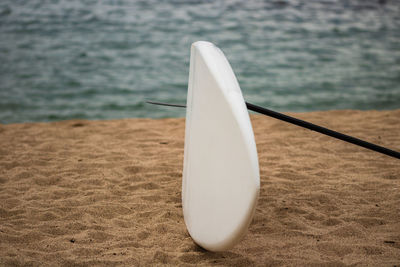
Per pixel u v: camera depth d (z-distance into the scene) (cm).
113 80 909
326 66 999
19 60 1007
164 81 909
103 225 314
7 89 848
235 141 241
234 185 243
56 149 486
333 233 304
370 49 1123
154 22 1340
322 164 443
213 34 1231
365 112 637
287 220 325
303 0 1645
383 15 1459
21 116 735
